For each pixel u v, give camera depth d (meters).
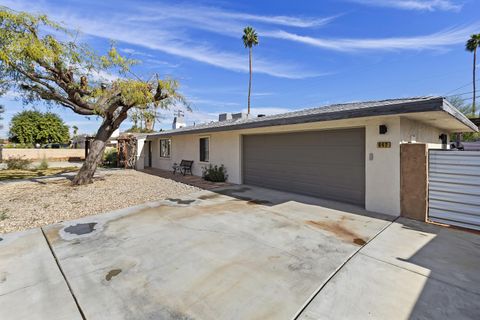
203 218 5.36
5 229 4.66
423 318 2.23
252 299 2.51
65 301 2.49
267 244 3.94
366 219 5.25
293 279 2.88
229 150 10.57
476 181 4.63
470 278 2.90
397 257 3.46
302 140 7.84
